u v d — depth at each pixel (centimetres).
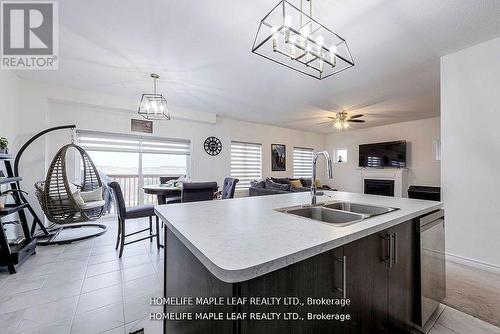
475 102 234
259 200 188
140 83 354
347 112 508
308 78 325
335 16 190
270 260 65
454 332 145
